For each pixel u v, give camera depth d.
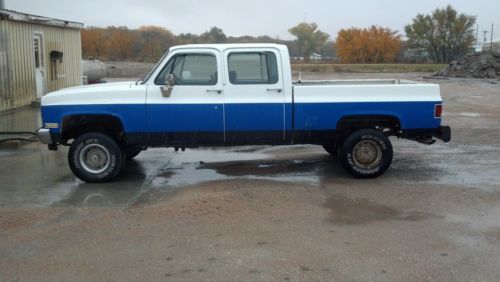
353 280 4.68
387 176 8.53
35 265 5.09
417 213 6.56
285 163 9.68
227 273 4.84
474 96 24.16
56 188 8.02
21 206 7.05
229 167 9.40
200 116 8.20
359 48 80.75
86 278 4.79
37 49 18.08
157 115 8.19
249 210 6.66
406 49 84.94
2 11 15.17
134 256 5.27
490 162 9.57
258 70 8.23
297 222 6.22
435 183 8.05
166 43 55.31
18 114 15.41
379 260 5.10
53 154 10.70
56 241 5.72
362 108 8.26
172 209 6.75
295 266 4.97
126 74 39.28
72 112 8.15
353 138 8.27
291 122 8.27
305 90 8.25
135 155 10.00
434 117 8.34
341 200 7.14
